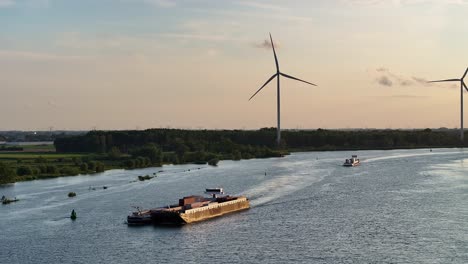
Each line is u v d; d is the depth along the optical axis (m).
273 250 110.62
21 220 143.38
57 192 195.75
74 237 124.00
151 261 104.50
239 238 121.06
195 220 139.88
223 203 150.38
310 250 110.19
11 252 112.12
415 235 121.19
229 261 103.62
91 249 113.69
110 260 105.69
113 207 161.62
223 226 134.00
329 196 179.62
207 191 168.62
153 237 123.25
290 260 103.56
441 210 149.75
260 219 142.25
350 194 183.75
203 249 112.25
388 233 123.56
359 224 133.50
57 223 139.12
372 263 101.06
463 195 177.25
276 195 182.88
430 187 199.00
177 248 113.38
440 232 123.56
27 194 191.50
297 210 154.38
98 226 135.25
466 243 113.75
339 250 109.88
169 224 136.25
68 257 108.12
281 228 130.62
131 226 135.00
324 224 134.38
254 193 188.12
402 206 157.38
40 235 126.31
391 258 104.00
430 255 105.62
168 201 171.62
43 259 107.00
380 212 148.62
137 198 178.75
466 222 133.50
